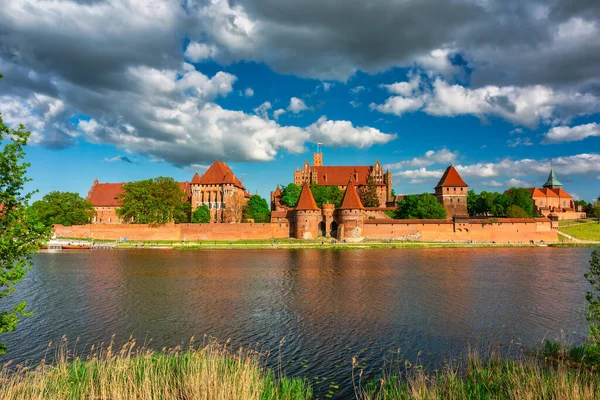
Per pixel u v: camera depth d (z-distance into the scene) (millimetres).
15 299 37938
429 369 20906
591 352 19547
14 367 21594
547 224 106688
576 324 29234
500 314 32031
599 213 137250
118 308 34219
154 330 28172
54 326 29281
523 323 29469
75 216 115688
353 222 101812
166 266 60562
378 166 160000
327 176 159125
